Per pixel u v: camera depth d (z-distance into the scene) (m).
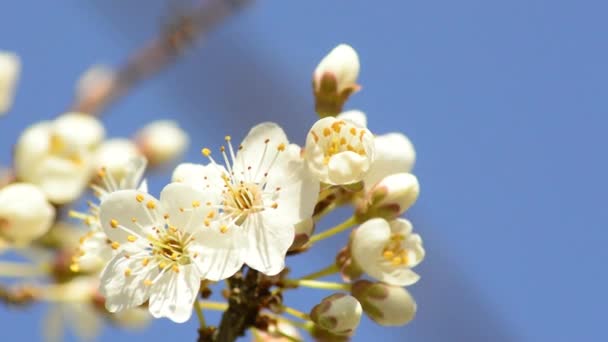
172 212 0.39
